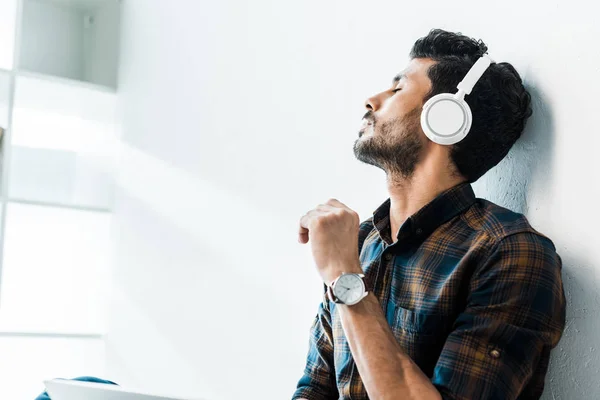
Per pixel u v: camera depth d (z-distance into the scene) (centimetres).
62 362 354
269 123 260
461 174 152
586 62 147
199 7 307
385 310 145
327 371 163
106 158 360
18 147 357
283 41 257
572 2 152
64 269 358
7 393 345
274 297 249
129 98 351
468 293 134
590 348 140
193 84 306
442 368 125
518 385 124
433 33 159
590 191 143
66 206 344
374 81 216
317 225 139
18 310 350
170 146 317
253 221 263
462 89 148
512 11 167
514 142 155
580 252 144
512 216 140
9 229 350
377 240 160
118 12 369
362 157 160
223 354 272
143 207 331
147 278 323
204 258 288
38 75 343
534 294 128
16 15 346
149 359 317
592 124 145
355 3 226
